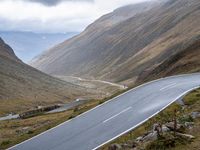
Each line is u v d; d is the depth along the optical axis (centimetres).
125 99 4872
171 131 2530
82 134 3484
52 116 8150
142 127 3228
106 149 2797
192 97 3991
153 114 3662
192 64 8581
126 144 2634
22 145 3569
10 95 19350
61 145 3247
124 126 3466
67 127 3928
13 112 15538
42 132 3991
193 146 2234
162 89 5219
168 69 9606
